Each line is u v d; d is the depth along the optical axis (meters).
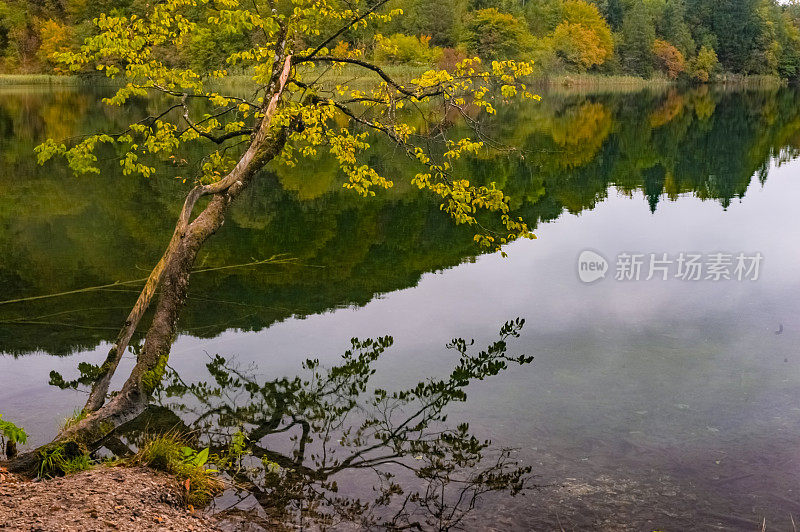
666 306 7.42
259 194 13.77
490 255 9.55
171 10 7.29
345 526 3.73
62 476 4.02
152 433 4.78
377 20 7.90
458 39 58.09
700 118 33.22
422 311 7.30
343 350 6.29
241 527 3.68
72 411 5.09
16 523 3.12
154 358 5.31
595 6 92.94
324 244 10.09
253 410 5.17
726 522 3.73
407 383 5.62
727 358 6.02
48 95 41.19
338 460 4.48
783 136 25.50
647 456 4.42
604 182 15.68
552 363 5.96
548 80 67.69
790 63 102.75
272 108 6.67
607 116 33.47
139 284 8.18
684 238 10.48
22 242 10.09
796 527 3.68
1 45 69.12
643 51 88.62
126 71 7.37
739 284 8.15
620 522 3.75
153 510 3.59
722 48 102.19
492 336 6.60
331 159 18.34
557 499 3.97
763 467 4.27
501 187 14.87
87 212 12.18
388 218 11.85
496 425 4.89
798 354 6.08
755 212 12.32
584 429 4.80
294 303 7.54
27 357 6.07
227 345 6.39
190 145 19.81
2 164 16.98
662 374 5.69
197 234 5.88
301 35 8.12
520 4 83.56
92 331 6.71
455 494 4.06
